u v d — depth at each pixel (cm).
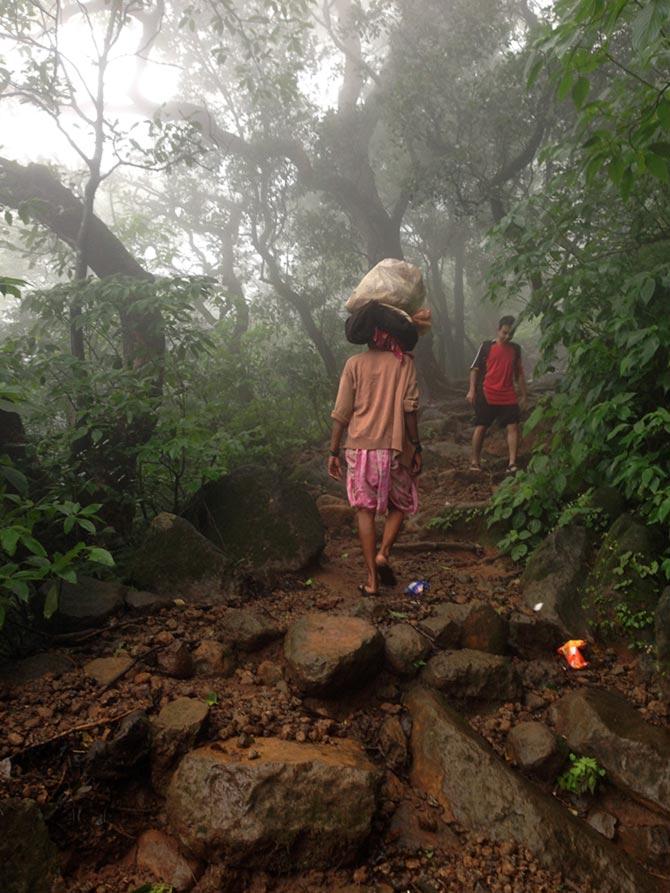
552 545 450
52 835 240
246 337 1145
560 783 308
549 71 874
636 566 404
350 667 325
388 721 321
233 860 238
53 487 445
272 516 470
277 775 251
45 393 548
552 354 552
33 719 272
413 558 530
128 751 259
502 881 254
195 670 332
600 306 524
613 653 391
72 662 317
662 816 294
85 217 660
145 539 418
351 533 598
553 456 523
